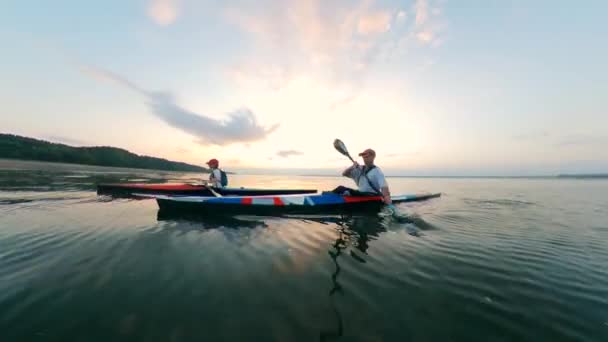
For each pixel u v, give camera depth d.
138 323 1.61
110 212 5.27
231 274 2.37
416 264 2.68
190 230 3.96
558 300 1.96
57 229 3.80
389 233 3.96
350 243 3.42
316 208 5.54
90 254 2.81
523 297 2.00
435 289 2.13
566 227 4.48
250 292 2.04
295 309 1.81
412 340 1.51
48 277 2.22
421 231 4.11
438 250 3.13
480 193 12.82
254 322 1.65
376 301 1.93
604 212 6.32
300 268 2.54
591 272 2.47
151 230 3.88
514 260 2.80
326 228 4.28
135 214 5.11
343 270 2.51
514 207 7.13
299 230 4.11
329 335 1.54
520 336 1.55
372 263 2.70
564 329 1.61
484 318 1.73
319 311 1.79
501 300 1.96
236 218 4.98
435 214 5.71
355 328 1.61
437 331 1.59
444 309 1.83
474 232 4.05
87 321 1.62
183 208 5.38
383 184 5.34
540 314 1.77
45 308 1.75
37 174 16.84
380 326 1.63
